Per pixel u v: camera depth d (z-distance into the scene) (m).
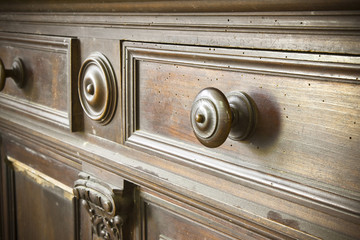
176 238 0.72
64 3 0.79
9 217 1.17
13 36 0.99
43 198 1.02
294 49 0.50
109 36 0.76
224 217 0.61
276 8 0.50
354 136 0.47
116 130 0.79
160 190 0.70
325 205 0.50
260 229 0.57
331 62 0.47
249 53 0.55
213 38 0.59
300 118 0.52
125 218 0.79
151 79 0.71
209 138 0.54
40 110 0.97
